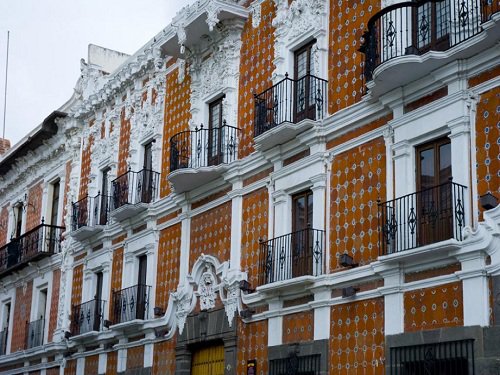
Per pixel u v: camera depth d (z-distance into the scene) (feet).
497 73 47.55
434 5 51.70
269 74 67.62
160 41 80.74
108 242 89.10
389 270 51.21
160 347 75.41
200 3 75.61
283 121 60.80
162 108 83.15
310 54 63.67
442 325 47.42
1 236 124.36
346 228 56.18
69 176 102.89
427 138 51.08
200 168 69.87
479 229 45.73
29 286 109.81
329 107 59.93
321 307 56.54
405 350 49.26
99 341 85.30
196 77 77.20
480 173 47.16
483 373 44.21
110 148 92.22
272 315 61.00
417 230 49.75
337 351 54.70
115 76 92.58
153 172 81.46
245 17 72.33
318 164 59.31
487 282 45.39
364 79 57.06
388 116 54.75
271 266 61.36
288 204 62.44
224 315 66.74
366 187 55.26
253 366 61.98
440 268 48.52
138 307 78.28
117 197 85.15
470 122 48.32
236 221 67.67
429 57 49.55
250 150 68.08
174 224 77.15
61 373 94.22
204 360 70.03
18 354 105.40
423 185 51.24
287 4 66.80
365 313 53.11
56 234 103.19
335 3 61.57
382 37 54.34
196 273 71.77
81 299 92.73
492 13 46.57
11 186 123.13
